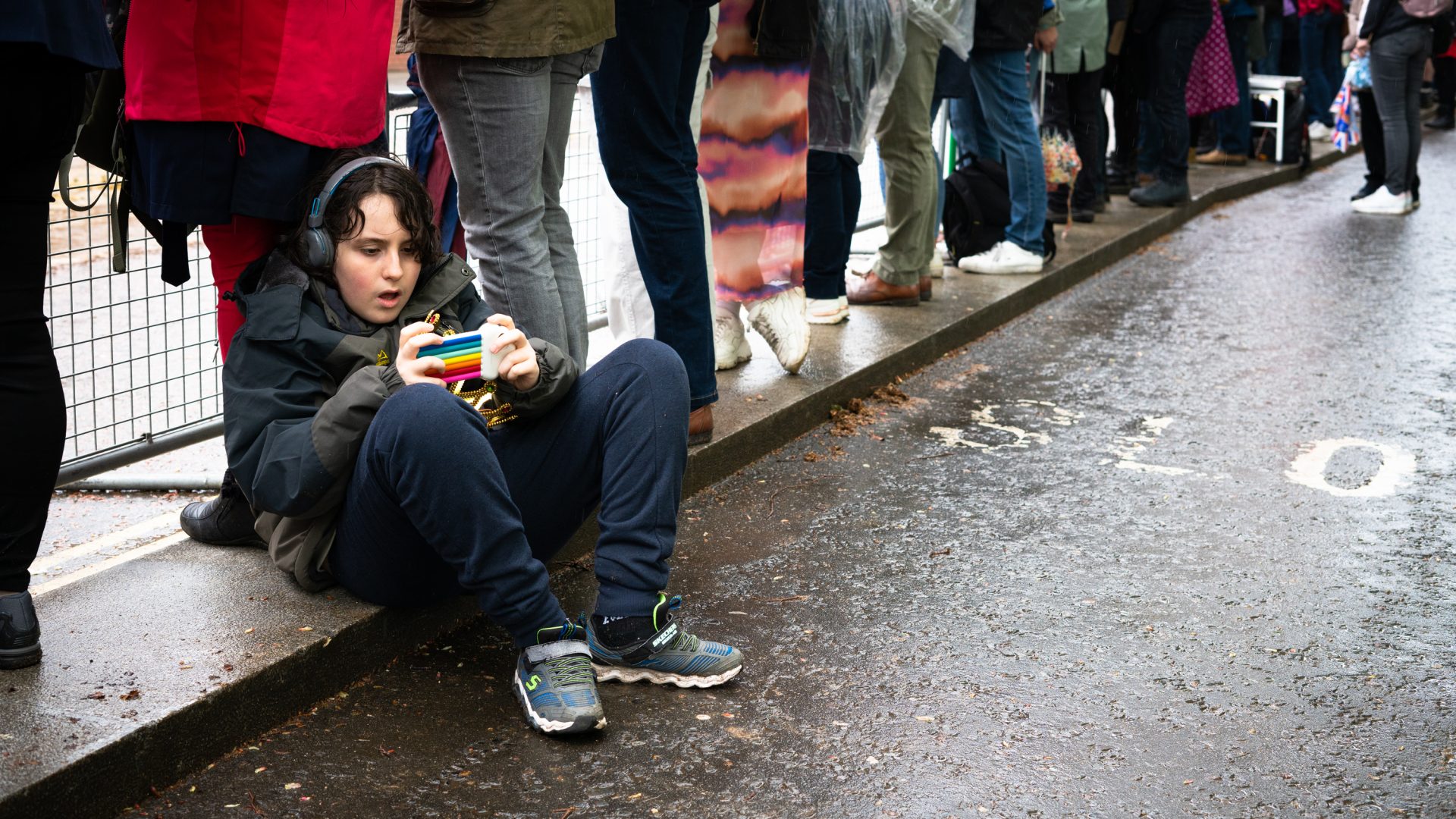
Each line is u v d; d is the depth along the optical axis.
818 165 4.92
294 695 2.38
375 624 2.56
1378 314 6.24
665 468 2.48
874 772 2.28
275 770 2.22
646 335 4.05
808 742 2.38
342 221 2.41
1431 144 13.37
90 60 2.09
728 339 4.48
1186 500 3.74
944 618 2.92
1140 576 3.19
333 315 2.47
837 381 4.41
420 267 2.55
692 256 3.49
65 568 3.57
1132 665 2.72
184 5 2.42
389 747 2.31
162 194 2.55
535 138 2.88
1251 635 2.88
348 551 2.49
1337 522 3.60
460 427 2.26
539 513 2.59
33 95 2.07
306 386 2.44
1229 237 8.29
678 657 2.54
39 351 2.20
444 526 2.30
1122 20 7.73
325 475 2.34
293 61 2.50
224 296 2.61
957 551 3.32
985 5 5.93
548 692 2.36
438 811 2.12
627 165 3.37
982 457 4.08
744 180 4.19
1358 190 10.26
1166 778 2.29
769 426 4.01
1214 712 2.53
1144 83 8.69
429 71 2.84
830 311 5.20
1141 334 5.76
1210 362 5.33
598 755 2.31
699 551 3.27
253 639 2.41
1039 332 5.75
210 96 2.47
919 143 5.27
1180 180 8.62
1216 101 9.41
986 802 2.20
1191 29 8.31
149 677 2.25
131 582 2.65
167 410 3.59
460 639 2.75
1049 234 6.61
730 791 2.21
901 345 4.94
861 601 3.00
